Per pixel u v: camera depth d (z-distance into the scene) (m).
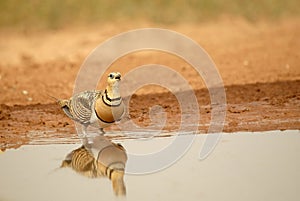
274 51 63.62
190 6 82.56
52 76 56.16
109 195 26.75
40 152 33.22
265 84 49.16
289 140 33.44
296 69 54.81
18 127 38.81
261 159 30.56
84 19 77.94
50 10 78.69
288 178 28.00
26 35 73.50
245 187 27.02
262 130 35.50
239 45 67.50
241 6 83.00
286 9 83.88
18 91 50.81
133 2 82.06
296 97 43.47
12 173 29.88
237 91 46.84
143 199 25.97
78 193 27.06
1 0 79.19
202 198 25.86
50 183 28.38
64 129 37.91
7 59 63.72
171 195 26.34
